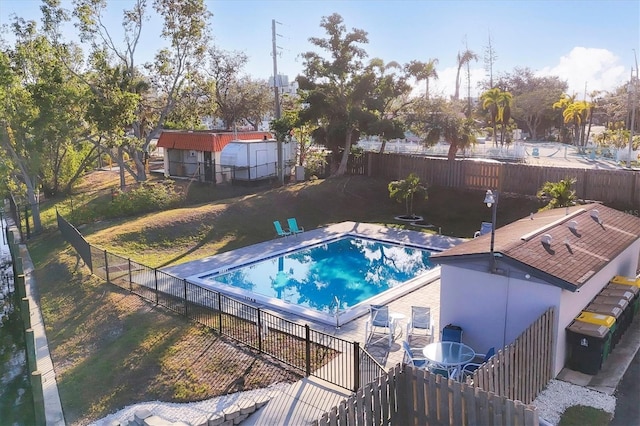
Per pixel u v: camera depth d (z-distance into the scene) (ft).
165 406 36.14
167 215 83.10
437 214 90.22
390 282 62.75
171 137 118.11
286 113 112.47
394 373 26.43
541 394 32.53
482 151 146.82
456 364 32.40
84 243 63.57
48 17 96.58
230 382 37.22
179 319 47.50
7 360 49.90
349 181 103.60
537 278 33.83
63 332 50.42
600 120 325.21
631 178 76.59
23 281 57.31
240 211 87.81
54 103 86.22
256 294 53.67
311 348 40.75
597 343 34.19
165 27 107.14
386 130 101.81
